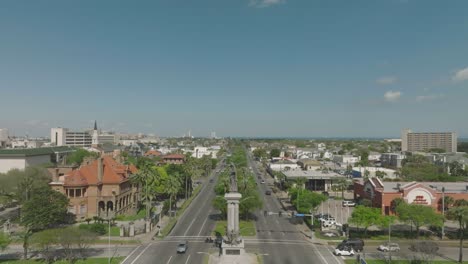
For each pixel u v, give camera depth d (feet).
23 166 595.88
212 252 261.24
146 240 293.64
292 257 250.78
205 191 587.27
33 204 291.99
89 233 248.52
